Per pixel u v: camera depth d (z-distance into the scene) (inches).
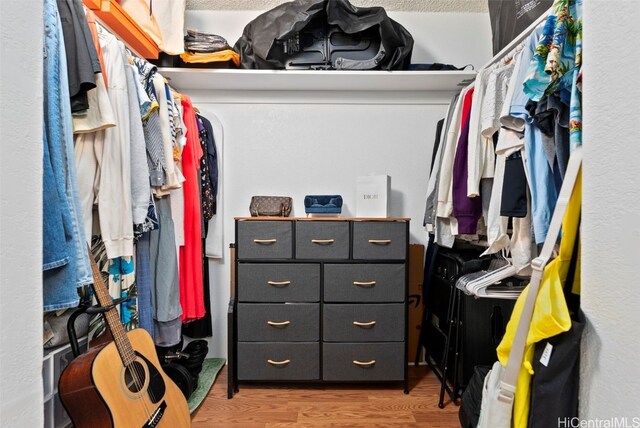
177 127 58.3
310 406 63.6
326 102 83.4
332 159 84.4
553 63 33.8
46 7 31.7
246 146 83.5
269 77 74.2
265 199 76.0
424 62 83.9
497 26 64.5
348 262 68.2
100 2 46.7
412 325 83.4
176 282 55.7
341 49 73.2
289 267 68.0
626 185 19.9
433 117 83.9
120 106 41.9
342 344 68.3
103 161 39.9
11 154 17.0
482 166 54.8
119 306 44.9
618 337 20.3
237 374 68.3
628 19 19.7
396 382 71.9
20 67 17.6
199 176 71.0
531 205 42.6
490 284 54.4
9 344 16.9
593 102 22.5
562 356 23.9
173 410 43.4
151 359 43.2
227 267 83.2
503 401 27.2
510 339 29.1
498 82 50.3
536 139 39.5
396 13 83.4
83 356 36.3
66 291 31.2
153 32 61.1
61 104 32.4
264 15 70.3
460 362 62.7
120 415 35.4
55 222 30.0
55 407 38.9
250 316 68.0
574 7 33.9
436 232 68.2
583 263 23.4
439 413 61.5
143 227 45.8
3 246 16.6
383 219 68.3
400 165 84.9
